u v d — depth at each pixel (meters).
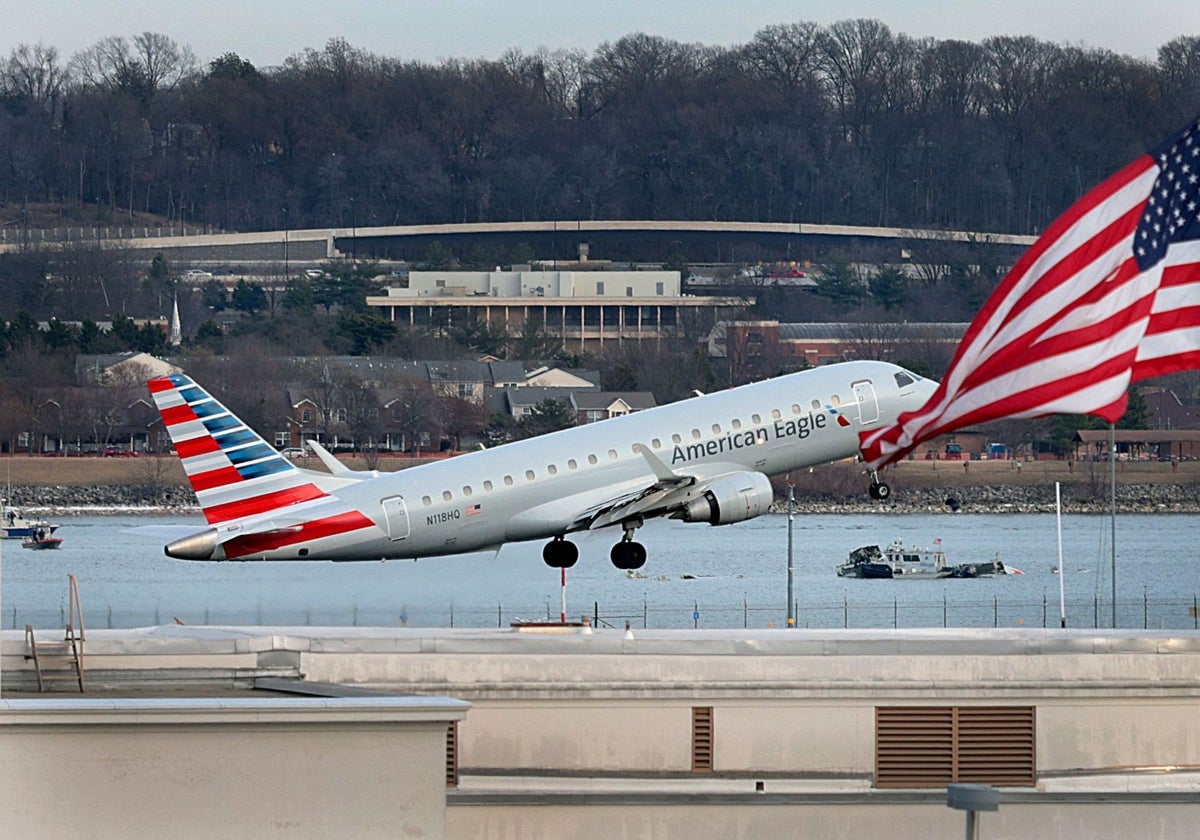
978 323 95.31
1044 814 138.38
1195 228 93.38
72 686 133.50
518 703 141.00
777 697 142.38
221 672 137.12
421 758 105.00
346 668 139.75
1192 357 92.88
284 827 103.44
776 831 136.25
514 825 134.50
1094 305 93.56
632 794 136.88
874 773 143.12
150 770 102.25
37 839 101.19
